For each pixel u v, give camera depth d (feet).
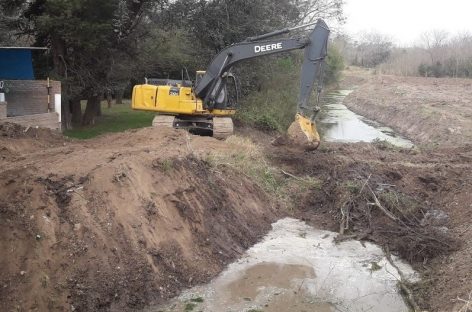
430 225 38.37
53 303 23.62
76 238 26.23
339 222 39.70
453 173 46.60
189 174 36.09
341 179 44.98
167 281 28.48
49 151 36.24
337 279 30.96
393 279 31.14
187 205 33.45
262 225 38.52
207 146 46.16
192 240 31.96
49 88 56.70
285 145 50.80
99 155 33.88
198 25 72.90
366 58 280.72
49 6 57.21
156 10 67.92
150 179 32.63
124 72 68.64
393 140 82.17
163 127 50.21
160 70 79.97
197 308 26.91
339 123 103.35
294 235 37.70
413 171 47.37
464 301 24.62
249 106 72.74
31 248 24.64
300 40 49.93
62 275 24.75
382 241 36.50
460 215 38.40
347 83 211.61
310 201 43.52
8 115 56.80
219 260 32.19
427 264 33.01
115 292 25.90
